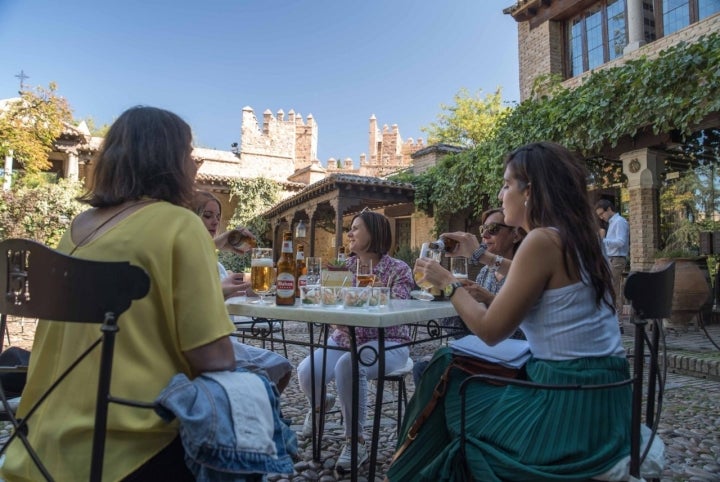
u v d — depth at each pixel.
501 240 2.63
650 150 6.91
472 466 1.33
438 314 1.87
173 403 1.05
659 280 1.41
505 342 1.65
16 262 1.05
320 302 1.93
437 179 11.54
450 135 27.36
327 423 3.21
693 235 8.27
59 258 0.96
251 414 1.14
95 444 0.95
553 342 1.40
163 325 1.17
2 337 1.66
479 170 9.41
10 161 11.73
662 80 5.49
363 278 2.29
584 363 1.36
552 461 1.26
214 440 1.06
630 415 1.40
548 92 8.02
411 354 5.19
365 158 27.44
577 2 9.55
